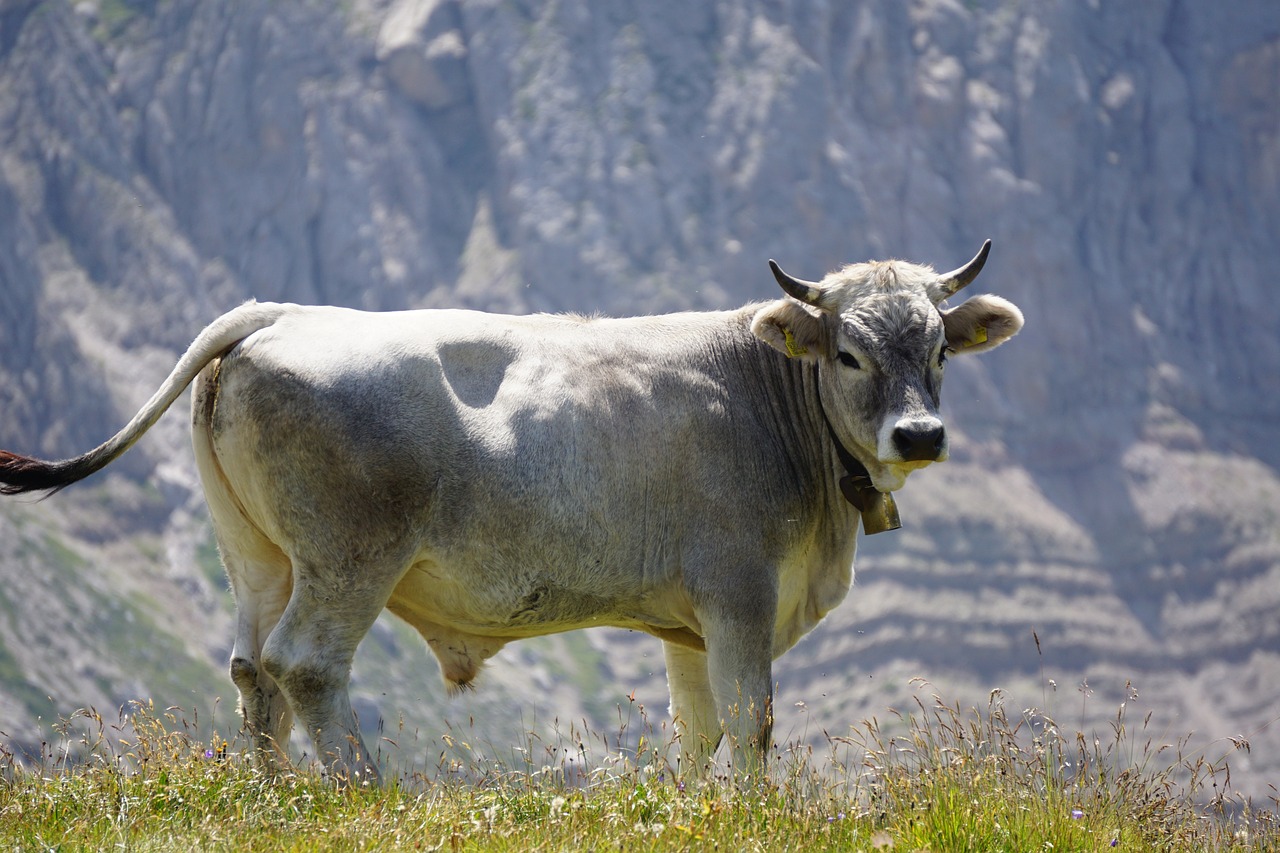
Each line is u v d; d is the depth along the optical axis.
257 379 24.92
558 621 27.06
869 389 27.73
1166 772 23.70
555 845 19.91
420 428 25.25
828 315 28.56
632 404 27.27
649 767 23.30
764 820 21.72
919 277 28.67
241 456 25.08
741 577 27.22
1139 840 21.81
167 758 23.23
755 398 28.66
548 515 26.12
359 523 24.81
